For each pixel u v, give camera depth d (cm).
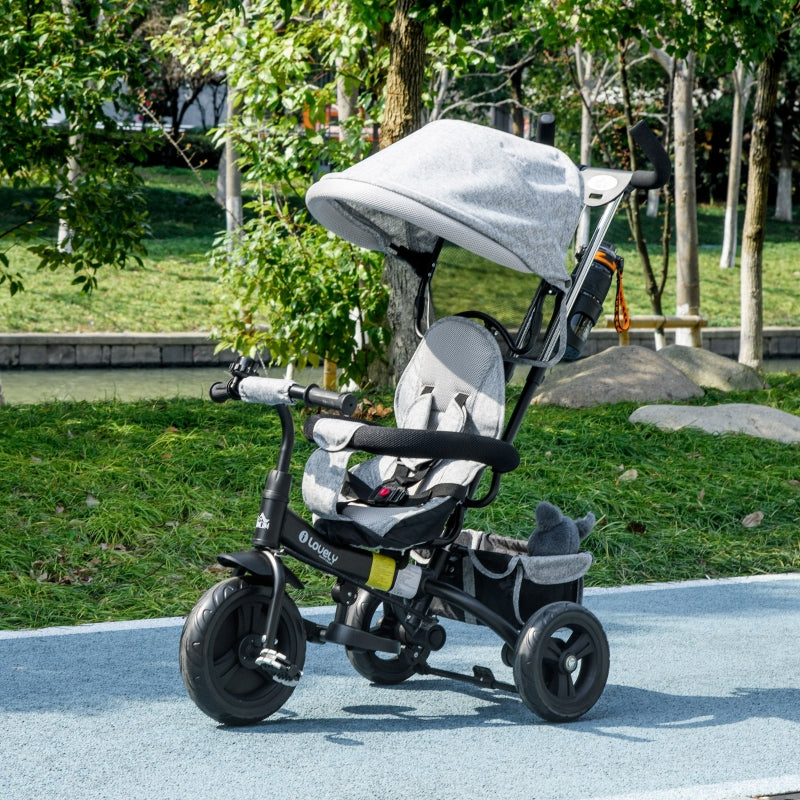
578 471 864
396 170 368
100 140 1090
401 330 1060
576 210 397
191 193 3369
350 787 333
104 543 659
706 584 651
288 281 1123
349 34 1040
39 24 1014
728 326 2505
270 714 391
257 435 945
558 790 333
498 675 467
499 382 403
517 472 840
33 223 1139
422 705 424
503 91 2745
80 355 1952
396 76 1001
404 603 410
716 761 362
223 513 734
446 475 396
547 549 415
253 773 344
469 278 430
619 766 355
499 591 413
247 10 1143
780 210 4178
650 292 1634
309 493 382
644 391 1187
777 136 4266
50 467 794
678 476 852
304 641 387
